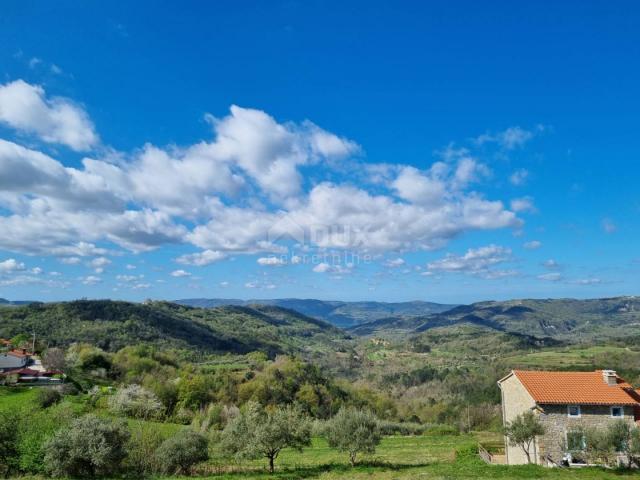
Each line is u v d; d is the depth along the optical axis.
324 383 136.62
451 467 40.28
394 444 67.94
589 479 32.97
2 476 33.22
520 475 34.62
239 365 148.00
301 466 45.62
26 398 74.12
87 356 118.75
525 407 42.38
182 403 96.44
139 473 36.84
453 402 132.38
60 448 33.47
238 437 43.22
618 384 44.22
